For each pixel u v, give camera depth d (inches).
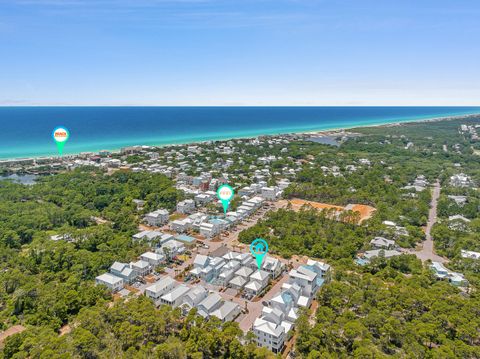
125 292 5182.1
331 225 7618.1
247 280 5526.6
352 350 3939.5
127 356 3538.4
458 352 3757.4
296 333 4296.3
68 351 3501.5
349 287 4936.0
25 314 4439.0
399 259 6092.5
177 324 4330.7
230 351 3740.2
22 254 6151.6
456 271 6018.7
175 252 6422.2
